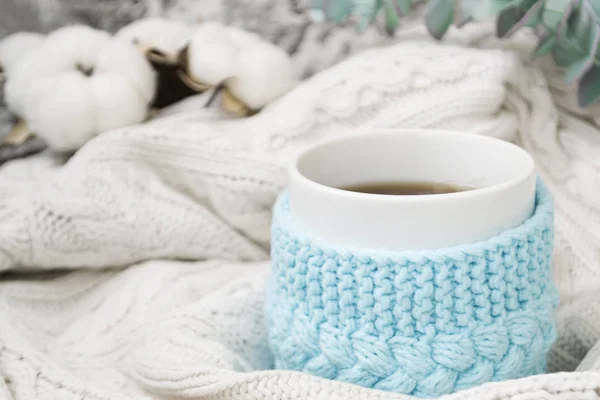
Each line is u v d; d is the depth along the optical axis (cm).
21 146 66
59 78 60
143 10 74
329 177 49
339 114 59
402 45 62
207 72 61
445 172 49
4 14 72
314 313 44
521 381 41
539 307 45
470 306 43
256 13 72
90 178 57
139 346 50
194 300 55
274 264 47
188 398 46
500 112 61
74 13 73
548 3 55
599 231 56
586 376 41
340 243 44
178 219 58
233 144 58
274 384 43
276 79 61
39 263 57
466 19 58
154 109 65
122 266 59
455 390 43
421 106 59
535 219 45
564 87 61
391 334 43
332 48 69
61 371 49
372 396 42
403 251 43
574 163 58
